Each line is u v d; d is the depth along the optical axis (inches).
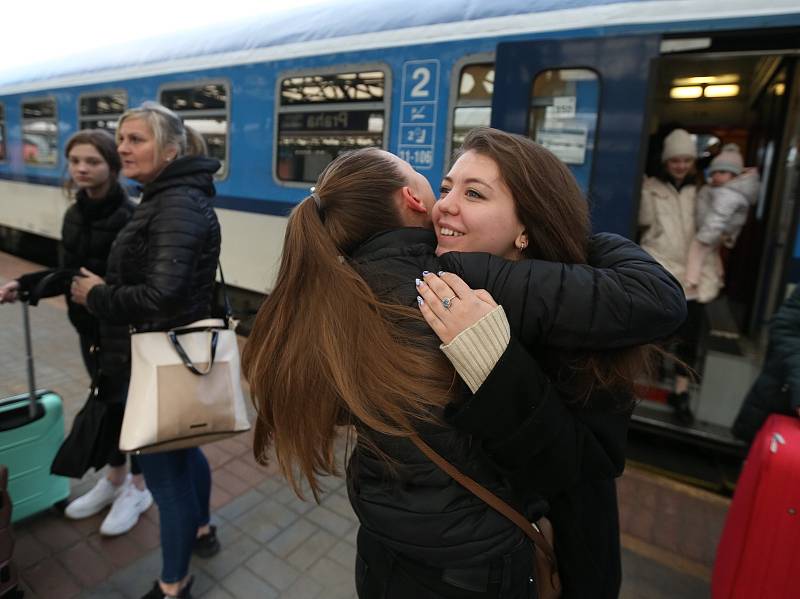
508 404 32.3
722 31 100.7
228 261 189.3
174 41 206.8
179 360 67.7
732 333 144.9
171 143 70.7
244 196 180.7
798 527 60.6
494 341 31.8
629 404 38.8
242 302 201.9
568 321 32.3
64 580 82.0
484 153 36.0
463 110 129.5
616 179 110.0
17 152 299.9
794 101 123.3
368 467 38.1
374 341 33.2
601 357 35.8
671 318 33.0
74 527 93.9
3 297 82.0
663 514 104.6
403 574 39.3
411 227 39.7
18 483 90.9
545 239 36.3
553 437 33.7
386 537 37.4
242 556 88.6
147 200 69.4
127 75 217.8
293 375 35.9
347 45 147.9
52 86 262.2
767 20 97.4
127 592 80.0
